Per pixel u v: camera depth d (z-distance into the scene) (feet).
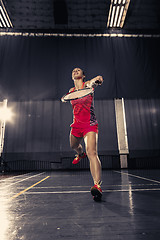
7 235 1.74
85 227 1.92
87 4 23.43
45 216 2.38
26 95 24.76
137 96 25.63
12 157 24.84
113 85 25.72
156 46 27.94
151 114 27.02
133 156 25.40
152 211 2.48
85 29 27.71
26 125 26.00
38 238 1.65
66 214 2.45
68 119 26.27
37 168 24.71
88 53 26.84
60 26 27.12
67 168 24.88
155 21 26.94
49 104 26.76
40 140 25.49
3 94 24.62
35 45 26.71
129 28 28.30
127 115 26.73
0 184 6.79
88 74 26.00
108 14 25.27
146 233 1.70
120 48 27.40
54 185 6.12
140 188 4.75
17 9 23.90
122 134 26.20
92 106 4.17
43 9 23.94
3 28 26.94
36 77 25.41
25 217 2.35
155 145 25.95
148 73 26.58
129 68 26.61
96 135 4.06
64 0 22.79
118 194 3.91
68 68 26.03
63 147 25.34
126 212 2.45
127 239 1.57
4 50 26.11
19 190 4.96
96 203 3.09
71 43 27.07
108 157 25.22
